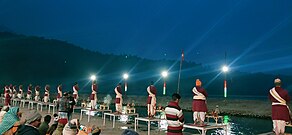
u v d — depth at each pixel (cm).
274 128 930
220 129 1628
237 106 2548
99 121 1619
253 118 2289
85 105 2053
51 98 3944
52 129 703
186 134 1173
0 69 10619
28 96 2653
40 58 12375
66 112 1181
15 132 562
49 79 11106
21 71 10962
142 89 9681
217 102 2770
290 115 927
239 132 1591
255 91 12594
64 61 12900
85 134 640
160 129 1363
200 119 1026
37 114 515
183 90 9875
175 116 722
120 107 1527
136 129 1345
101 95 3991
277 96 923
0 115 799
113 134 1165
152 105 1373
